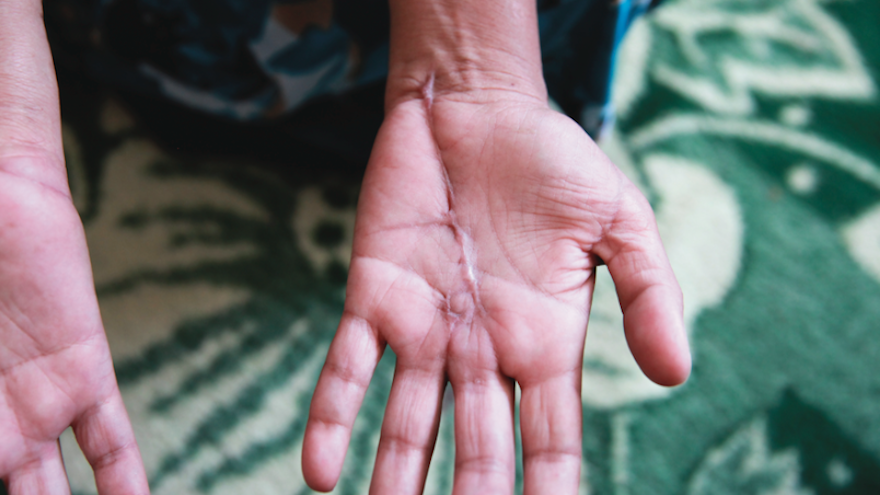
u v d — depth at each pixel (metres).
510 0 0.39
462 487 0.35
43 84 0.37
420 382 0.37
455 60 0.39
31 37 0.38
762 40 0.56
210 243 0.47
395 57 0.41
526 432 0.36
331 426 0.36
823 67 0.55
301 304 0.46
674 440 0.44
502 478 0.35
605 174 0.37
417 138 0.39
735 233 0.49
